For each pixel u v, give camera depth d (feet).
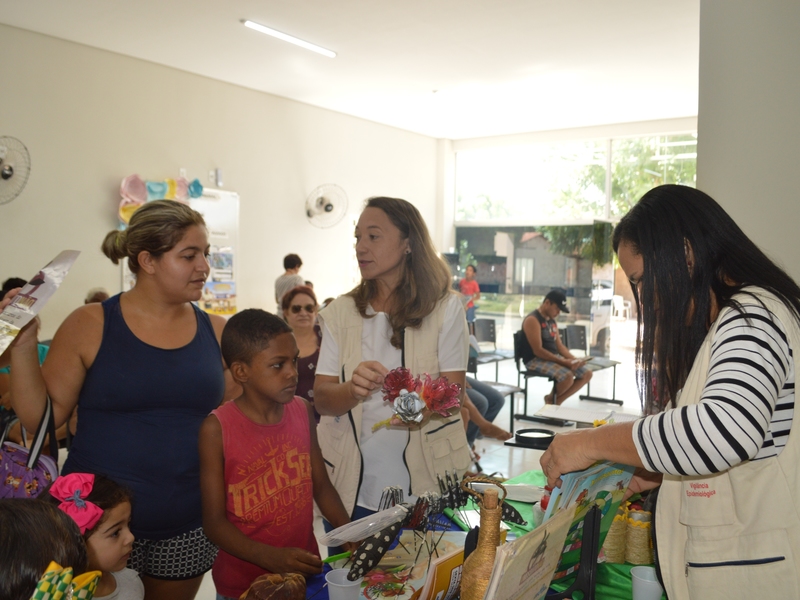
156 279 4.93
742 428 2.64
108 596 4.02
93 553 3.92
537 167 31.35
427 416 4.47
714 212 3.23
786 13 7.78
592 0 15.30
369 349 5.34
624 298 29.17
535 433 7.13
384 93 23.82
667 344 3.31
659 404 3.58
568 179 30.60
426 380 4.36
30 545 2.80
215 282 21.86
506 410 20.58
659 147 28.40
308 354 10.25
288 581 3.50
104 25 16.57
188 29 17.02
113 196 18.76
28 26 16.51
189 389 5.06
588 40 18.07
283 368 4.50
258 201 23.48
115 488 4.12
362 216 5.27
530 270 31.42
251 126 23.09
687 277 3.22
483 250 32.83
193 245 4.91
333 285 26.78
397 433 5.28
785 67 7.80
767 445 3.01
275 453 4.65
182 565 5.12
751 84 8.07
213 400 5.27
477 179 33.06
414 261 5.21
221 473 4.49
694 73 21.02
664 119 27.86
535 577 3.08
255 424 4.63
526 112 26.89
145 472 4.91
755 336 2.87
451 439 5.32
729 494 3.16
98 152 18.38
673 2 15.35
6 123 16.37
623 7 15.71
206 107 21.45
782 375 2.88
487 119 28.32
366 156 28.40
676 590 3.37
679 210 3.24
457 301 5.40
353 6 15.69
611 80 22.02
